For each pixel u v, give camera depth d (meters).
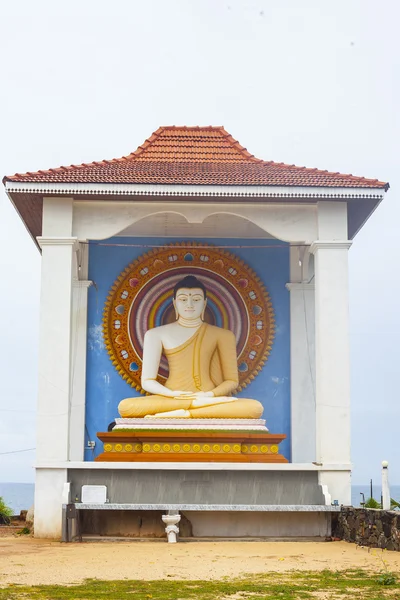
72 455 18.92
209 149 19.34
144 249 19.89
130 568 11.16
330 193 16.47
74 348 19.30
